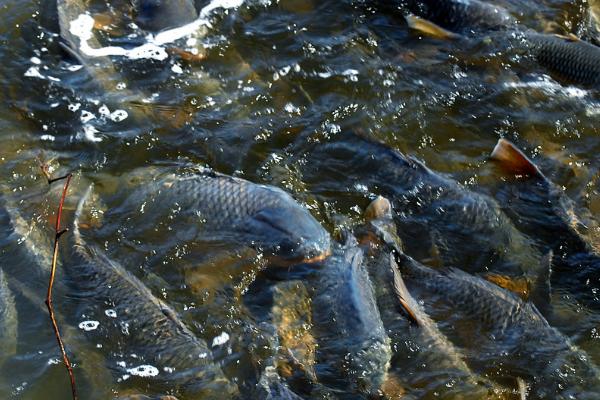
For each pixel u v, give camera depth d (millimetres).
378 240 4641
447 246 4703
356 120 5027
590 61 5203
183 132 4922
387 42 5293
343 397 4367
